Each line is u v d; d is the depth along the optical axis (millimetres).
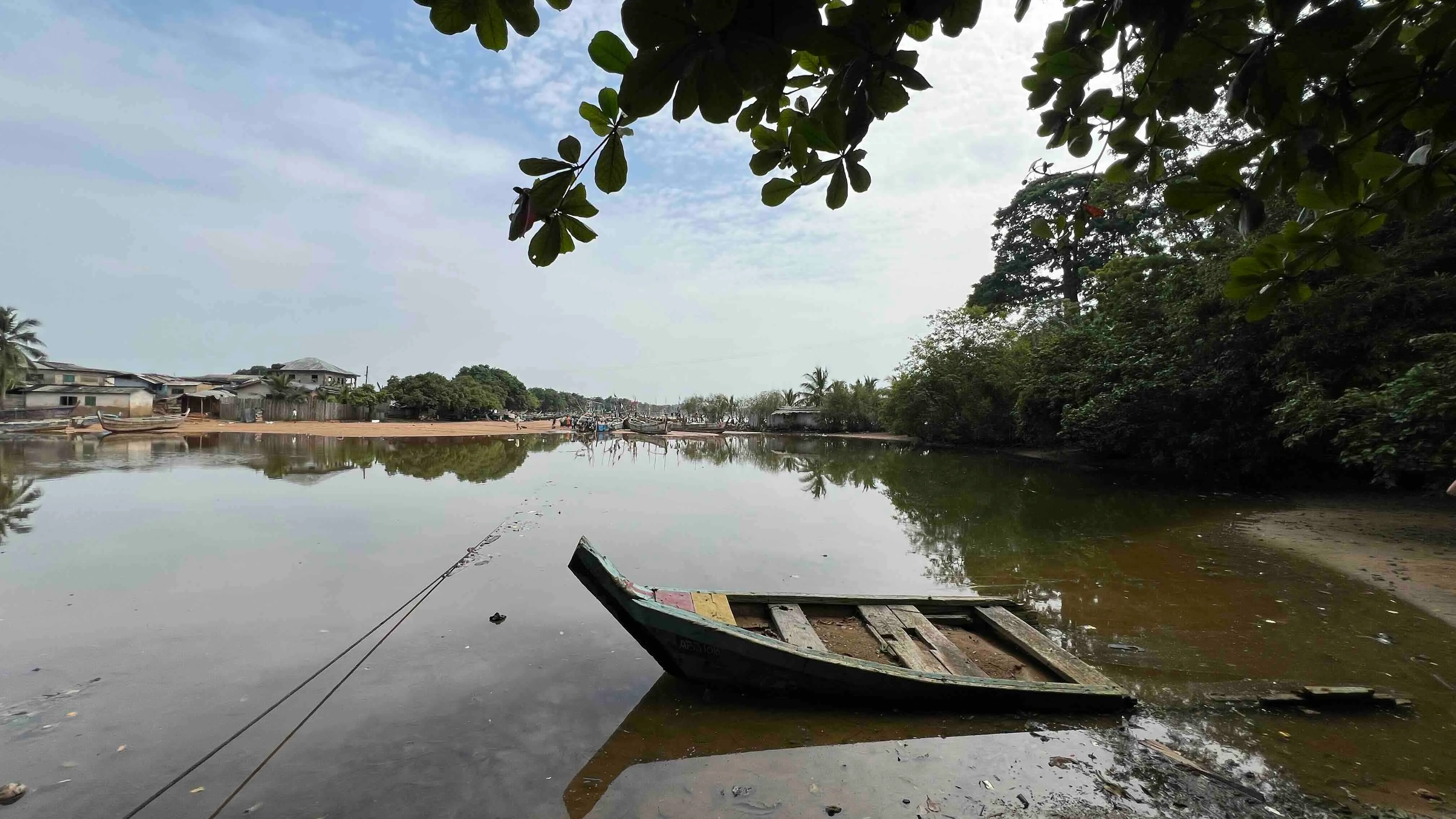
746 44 1112
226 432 38938
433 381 58594
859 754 4402
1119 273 19422
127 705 5004
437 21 1390
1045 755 4398
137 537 10672
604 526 12578
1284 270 1995
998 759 4352
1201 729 4754
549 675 5605
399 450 29797
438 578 8570
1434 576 8352
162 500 14117
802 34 1128
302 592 7887
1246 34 1540
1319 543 10406
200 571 8750
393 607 7398
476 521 12641
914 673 4969
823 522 13422
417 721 4805
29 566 8867
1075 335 22062
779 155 1782
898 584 8836
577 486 18859
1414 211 1754
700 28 1089
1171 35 1369
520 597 7805
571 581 8516
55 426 38250
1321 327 12070
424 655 6027
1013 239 38875
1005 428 32344
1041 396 24031
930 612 6898
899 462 28156
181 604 7398
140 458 22875
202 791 3943
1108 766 4273
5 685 5328
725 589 8555
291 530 11414
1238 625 6973
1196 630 6867
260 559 9359
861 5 1263
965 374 32875
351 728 4695
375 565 9195
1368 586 8227
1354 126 1592
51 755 4293
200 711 4930
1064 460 26734
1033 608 7590
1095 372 19406
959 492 18000
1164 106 1853
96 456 23469
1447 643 6344
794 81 1810
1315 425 11172
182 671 5637
